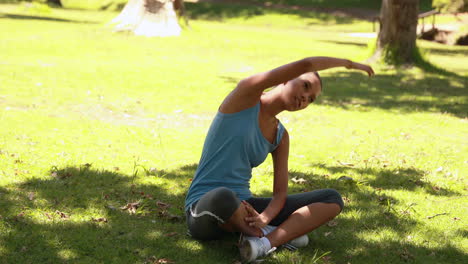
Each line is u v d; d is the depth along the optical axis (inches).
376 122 362.3
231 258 148.9
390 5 630.5
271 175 230.5
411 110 410.3
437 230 178.4
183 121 338.0
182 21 837.8
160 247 153.3
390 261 152.9
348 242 164.4
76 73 479.2
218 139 148.9
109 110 350.6
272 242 146.1
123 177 215.0
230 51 713.6
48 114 321.1
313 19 1489.9
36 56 568.7
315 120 359.3
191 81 483.5
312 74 144.7
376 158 269.4
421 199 210.4
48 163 225.1
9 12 1184.8
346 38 1155.9
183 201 192.9
